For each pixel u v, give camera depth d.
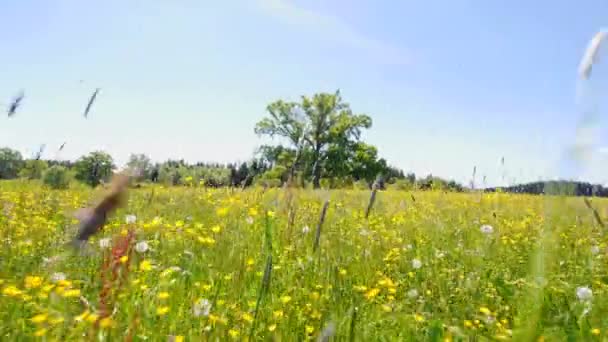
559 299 3.29
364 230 5.98
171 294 3.07
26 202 7.91
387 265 4.46
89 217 0.95
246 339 2.46
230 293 3.24
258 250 4.34
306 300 3.20
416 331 2.90
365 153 66.69
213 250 4.36
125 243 1.87
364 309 3.14
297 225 5.35
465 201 10.30
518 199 10.89
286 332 2.66
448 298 3.61
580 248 5.08
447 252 5.10
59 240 4.45
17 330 2.46
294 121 58.88
